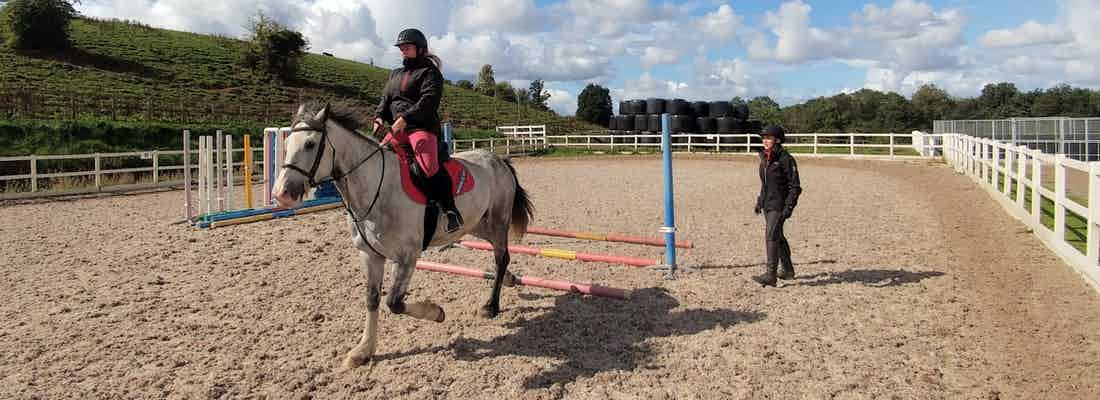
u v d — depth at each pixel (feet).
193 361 15.34
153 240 31.55
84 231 34.42
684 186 57.57
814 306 18.90
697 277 22.81
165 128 87.66
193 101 127.65
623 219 37.68
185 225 36.35
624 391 13.37
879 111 213.87
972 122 94.48
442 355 15.51
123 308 19.71
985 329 16.38
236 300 20.52
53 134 74.79
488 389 13.57
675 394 13.15
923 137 86.28
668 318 18.13
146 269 25.02
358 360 14.79
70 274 24.23
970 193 45.06
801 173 70.69
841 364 14.46
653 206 43.55
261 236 32.45
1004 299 18.78
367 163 14.58
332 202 42.70
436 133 15.87
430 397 13.23
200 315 18.95
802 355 15.06
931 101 224.33
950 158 73.05
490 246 27.04
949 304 18.63
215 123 105.60
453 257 26.76
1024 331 15.99
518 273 24.08
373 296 14.99
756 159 96.68
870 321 17.38
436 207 15.56
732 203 44.73
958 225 32.01
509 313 18.83
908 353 15.01
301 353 15.76
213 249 29.12
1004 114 213.46
